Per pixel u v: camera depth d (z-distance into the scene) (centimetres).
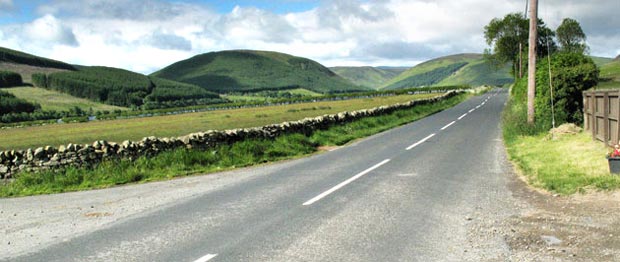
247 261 586
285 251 622
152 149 1581
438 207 857
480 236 672
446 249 616
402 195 970
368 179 1177
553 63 2077
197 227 758
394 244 642
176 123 7625
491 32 10619
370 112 3284
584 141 1552
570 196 891
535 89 2225
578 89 1944
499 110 4341
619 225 682
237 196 1021
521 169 1266
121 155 1503
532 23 2108
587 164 1147
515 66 9619
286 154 1859
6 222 848
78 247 663
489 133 2352
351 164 1471
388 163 1454
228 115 9069
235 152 1745
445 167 1341
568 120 1995
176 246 656
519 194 952
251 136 1934
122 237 709
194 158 1597
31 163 1395
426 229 712
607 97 1366
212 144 1755
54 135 6825
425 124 3091
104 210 920
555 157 1320
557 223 721
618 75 7581
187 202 972
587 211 774
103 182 1338
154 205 952
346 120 2852
